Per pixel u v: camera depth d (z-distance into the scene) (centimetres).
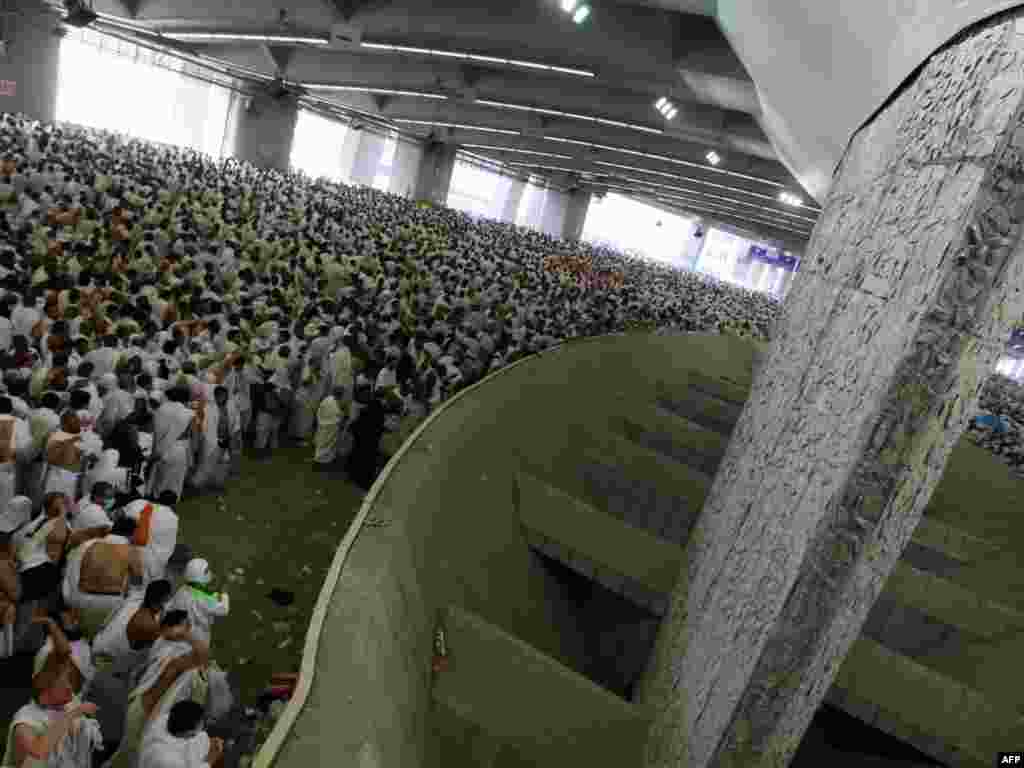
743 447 550
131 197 1770
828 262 441
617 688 858
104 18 3062
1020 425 2692
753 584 365
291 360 1097
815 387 367
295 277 1508
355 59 3625
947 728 587
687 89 2475
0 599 528
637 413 1257
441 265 2284
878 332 299
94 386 765
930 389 262
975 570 912
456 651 512
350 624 395
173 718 387
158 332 996
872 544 286
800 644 304
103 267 1209
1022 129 233
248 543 820
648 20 2272
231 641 660
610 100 3238
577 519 800
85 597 526
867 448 277
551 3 2330
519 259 3322
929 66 325
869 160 417
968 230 245
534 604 746
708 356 2150
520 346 1594
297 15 2752
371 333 1265
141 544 576
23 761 378
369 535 507
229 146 4388
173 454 810
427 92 3688
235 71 3941
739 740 326
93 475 675
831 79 544
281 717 312
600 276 4022
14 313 907
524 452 898
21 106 3117
